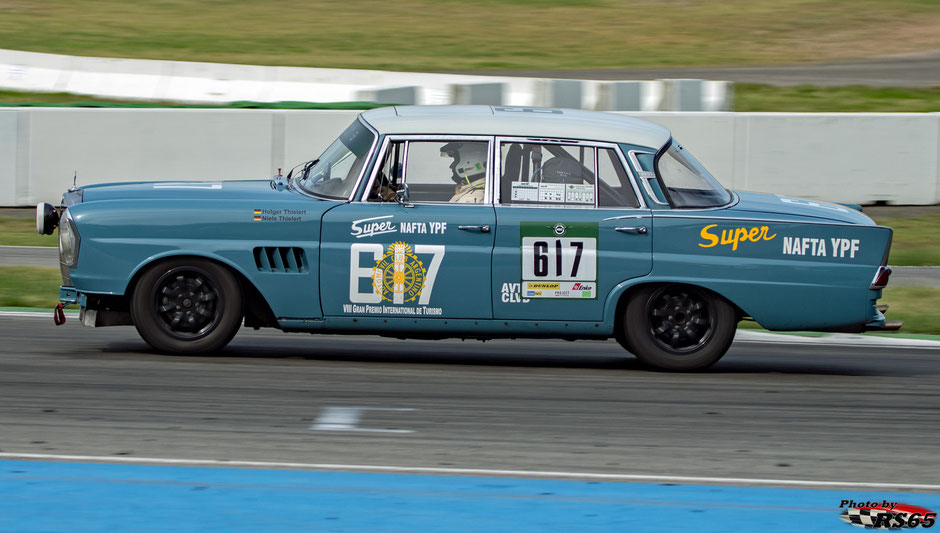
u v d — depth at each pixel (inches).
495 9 4724.4
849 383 987.3
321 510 602.2
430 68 3481.8
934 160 2130.9
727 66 3641.7
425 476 666.8
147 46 3690.9
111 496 617.3
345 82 2797.7
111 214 959.0
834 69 3535.9
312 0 4830.2
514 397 881.5
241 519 585.9
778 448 755.4
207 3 4675.2
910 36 4175.7
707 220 964.0
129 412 796.6
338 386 901.2
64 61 2866.6
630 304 971.3
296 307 960.9
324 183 979.9
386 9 4680.1
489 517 597.3
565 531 578.2
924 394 948.0
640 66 3641.7
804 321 978.7
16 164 2030.0
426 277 952.9
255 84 2716.5
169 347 975.0
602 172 971.3
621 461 710.5
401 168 966.4
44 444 713.0
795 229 970.1
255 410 812.6
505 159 967.0
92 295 971.3
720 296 974.4
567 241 956.0
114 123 2038.6
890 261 1742.1
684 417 833.5
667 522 596.4
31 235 1817.2
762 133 2098.9
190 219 956.6
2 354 995.3
